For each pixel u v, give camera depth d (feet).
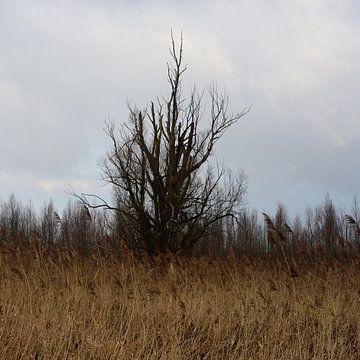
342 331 35.53
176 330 30.76
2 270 41.14
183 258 55.57
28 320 30.25
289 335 33.58
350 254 51.98
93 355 28.25
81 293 37.01
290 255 50.88
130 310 35.06
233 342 31.24
